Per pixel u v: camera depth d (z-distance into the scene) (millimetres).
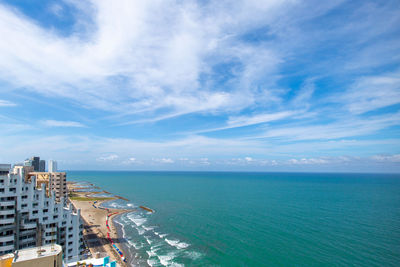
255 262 74938
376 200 193375
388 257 77188
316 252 81875
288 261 75062
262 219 130000
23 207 62594
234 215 141125
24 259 26125
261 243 91938
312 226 114375
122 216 143000
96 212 151000
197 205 176125
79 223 74812
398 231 105188
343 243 90438
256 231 107875
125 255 82250
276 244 90562
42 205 65562
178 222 127312
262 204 177375
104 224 122312
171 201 196125
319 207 163000
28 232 63562
